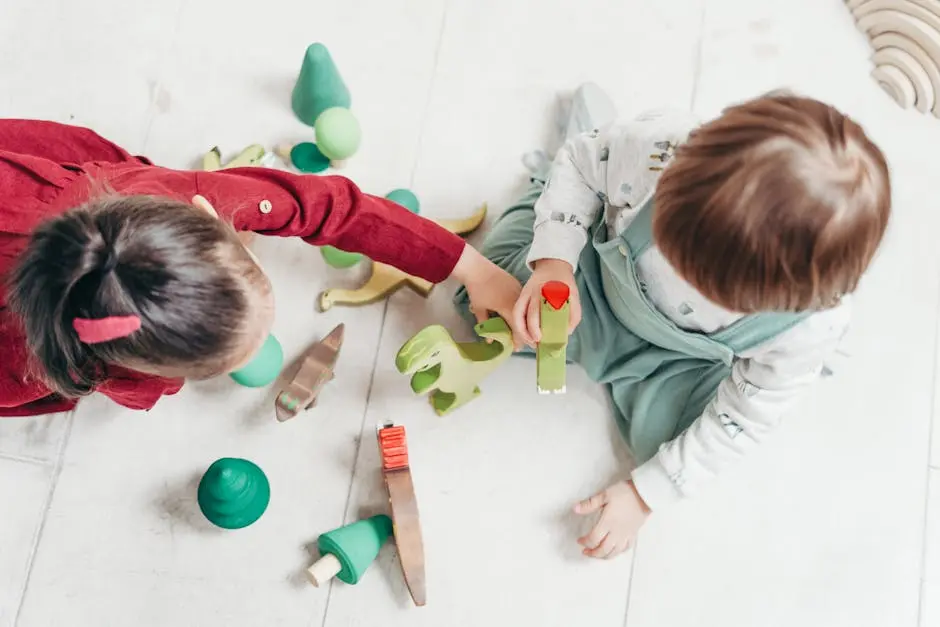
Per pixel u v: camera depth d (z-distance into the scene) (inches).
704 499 41.5
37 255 23.4
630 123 33.1
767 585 40.7
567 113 45.6
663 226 25.5
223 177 31.4
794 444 42.3
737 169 23.5
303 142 44.0
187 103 44.1
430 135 44.9
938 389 43.4
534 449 41.3
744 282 24.6
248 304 25.5
